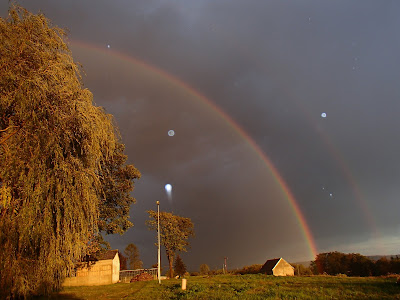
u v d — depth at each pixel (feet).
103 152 37.22
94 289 88.53
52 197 30.86
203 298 46.37
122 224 108.88
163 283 95.09
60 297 64.54
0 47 29.22
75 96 33.96
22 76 29.84
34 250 30.07
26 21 32.55
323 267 210.59
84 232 33.27
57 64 33.01
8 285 28.09
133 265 246.06
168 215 175.52
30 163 29.58
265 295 46.19
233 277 106.32
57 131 31.76
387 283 56.24
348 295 42.80
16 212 28.71
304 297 42.27
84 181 33.22
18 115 29.40
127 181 108.78
